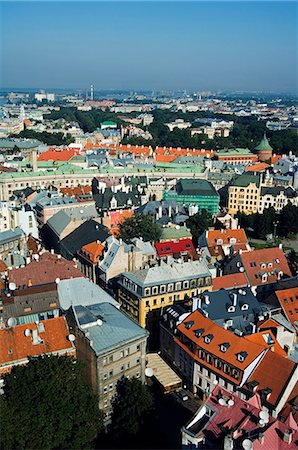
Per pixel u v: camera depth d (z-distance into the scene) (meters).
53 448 86.06
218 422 82.94
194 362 114.62
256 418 79.81
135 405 93.94
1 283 133.75
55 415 87.62
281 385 97.38
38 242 190.75
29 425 85.56
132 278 138.12
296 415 93.50
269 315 126.88
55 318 108.31
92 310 115.25
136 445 91.81
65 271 143.50
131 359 106.25
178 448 94.75
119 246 156.25
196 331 115.56
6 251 177.38
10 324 109.12
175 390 117.94
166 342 129.00
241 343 107.00
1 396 89.62
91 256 167.25
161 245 175.38
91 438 90.75
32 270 140.38
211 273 152.62
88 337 101.50
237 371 103.25
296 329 125.50
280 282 151.12
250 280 155.62
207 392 112.25
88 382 103.81
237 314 124.75
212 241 185.62
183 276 140.50
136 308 136.88
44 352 103.00
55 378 90.44
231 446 74.88
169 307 134.12
